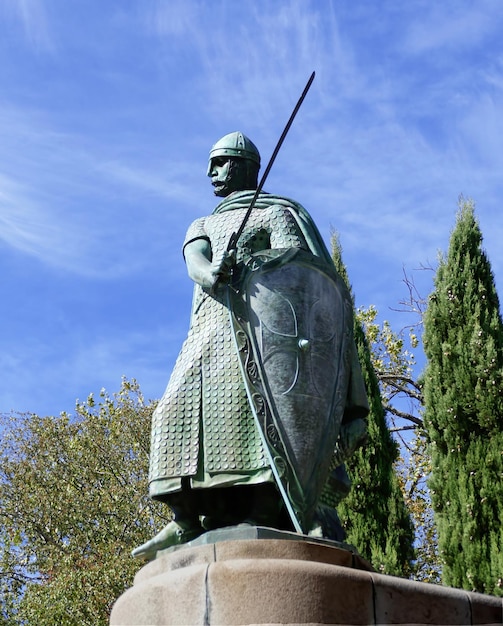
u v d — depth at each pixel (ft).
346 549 16.79
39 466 65.10
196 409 18.38
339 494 19.13
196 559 16.11
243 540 16.03
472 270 41.93
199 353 18.74
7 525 62.54
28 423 66.74
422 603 16.07
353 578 15.53
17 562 62.03
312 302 18.63
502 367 39.27
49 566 59.26
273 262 18.66
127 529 61.11
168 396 18.60
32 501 62.80
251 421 18.10
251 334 18.10
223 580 15.20
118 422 66.23
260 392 17.72
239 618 14.93
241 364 17.87
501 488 36.24
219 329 18.88
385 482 39.93
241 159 21.11
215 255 19.60
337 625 15.10
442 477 37.73
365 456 40.01
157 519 60.95
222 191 21.15
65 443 66.08
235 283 18.53
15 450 65.82
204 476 17.94
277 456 17.38
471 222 43.04
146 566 17.02
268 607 14.94
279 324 18.22
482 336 39.99
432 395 39.63
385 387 61.31
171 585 15.62
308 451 17.60
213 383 18.42
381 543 38.78
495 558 34.83
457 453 37.91
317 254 19.75
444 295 41.42
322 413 17.97
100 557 58.03
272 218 19.76
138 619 15.89
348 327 19.21
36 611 53.72
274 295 18.42
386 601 15.70
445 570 35.94
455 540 35.94
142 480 63.98
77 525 61.82
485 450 37.45
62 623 53.31
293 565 15.28
